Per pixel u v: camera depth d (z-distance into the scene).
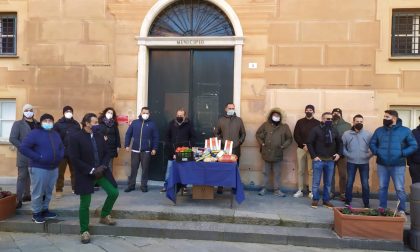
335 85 7.51
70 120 7.08
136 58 7.93
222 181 6.21
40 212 5.79
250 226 5.73
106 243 5.24
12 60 8.23
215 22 7.93
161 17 8.06
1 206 5.84
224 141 7.24
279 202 6.79
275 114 7.23
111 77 7.99
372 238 5.23
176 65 8.08
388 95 7.38
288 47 7.61
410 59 7.30
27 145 5.50
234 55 7.75
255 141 7.65
